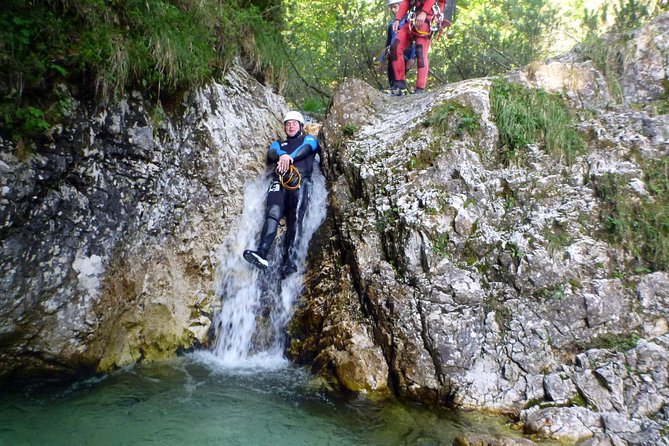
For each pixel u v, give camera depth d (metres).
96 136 3.78
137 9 4.08
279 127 5.67
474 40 8.12
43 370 3.67
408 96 5.55
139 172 4.11
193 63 4.53
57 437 2.95
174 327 4.33
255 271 4.75
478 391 3.48
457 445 3.07
